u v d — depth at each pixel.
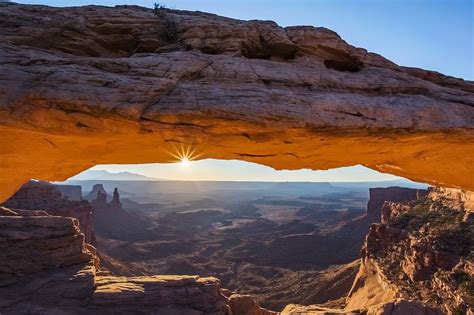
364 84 9.55
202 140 8.73
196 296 24.05
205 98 8.02
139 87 7.91
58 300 22.25
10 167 10.59
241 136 8.65
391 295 34.81
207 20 10.06
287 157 10.77
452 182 14.03
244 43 9.77
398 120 8.90
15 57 8.12
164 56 8.83
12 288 22.55
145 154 10.33
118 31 9.68
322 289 52.56
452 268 30.78
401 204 56.09
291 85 8.93
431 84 10.10
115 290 23.06
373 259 45.47
